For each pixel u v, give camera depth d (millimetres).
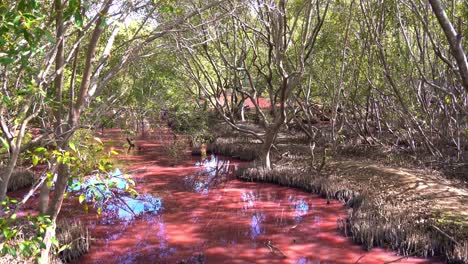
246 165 14398
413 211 8883
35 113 3941
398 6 11344
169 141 19047
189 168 15305
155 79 14211
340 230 8867
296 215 9945
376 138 16703
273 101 13531
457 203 9133
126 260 7520
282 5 10938
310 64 13719
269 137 13398
